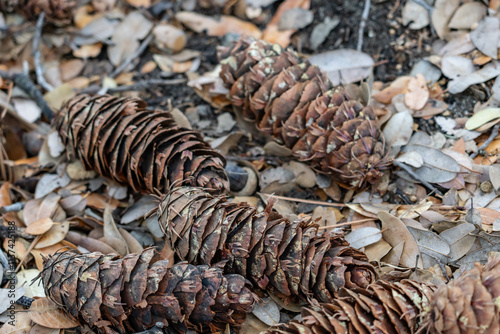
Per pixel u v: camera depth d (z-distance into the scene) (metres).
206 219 0.59
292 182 0.68
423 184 0.66
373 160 0.64
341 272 0.59
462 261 0.63
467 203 0.65
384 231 0.64
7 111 0.72
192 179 0.62
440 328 0.56
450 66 0.70
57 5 0.75
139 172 0.64
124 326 0.59
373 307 0.57
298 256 0.59
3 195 0.68
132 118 0.63
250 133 0.71
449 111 0.69
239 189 0.67
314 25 0.75
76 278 0.58
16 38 0.77
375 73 0.72
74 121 0.65
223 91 0.71
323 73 0.66
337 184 0.67
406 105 0.69
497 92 0.68
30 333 0.61
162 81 0.74
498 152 0.67
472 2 0.71
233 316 0.60
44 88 0.75
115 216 0.67
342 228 0.63
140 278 0.58
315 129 0.64
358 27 0.74
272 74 0.65
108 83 0.75
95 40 0.77
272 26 0.75
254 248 0.59
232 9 0.77
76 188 0.68
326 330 0.57
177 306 0.58
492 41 0.70
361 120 0.64
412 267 0.63
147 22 0.77
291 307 0.62
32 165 0.70
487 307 0.55
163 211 0.61
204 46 0.76
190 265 0.59
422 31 0.73
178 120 0.70
